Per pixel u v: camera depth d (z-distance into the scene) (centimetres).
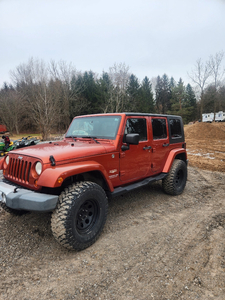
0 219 352
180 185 498
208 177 660
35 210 241
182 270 235
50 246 280
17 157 298
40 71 2764
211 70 4356
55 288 210
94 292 204
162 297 198
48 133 2133
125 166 351
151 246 281
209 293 203
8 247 276
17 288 209
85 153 288
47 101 2308
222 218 369
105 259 254
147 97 5353
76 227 265
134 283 215
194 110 6094
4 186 285
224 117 3738
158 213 387
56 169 250
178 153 484
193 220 360
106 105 3581
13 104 3878
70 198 253
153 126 420
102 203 293
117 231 320
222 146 1541
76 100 3884
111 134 345
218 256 260
